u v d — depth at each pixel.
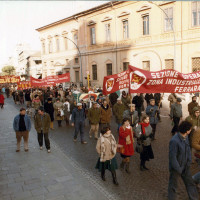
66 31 38.41
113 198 5.41
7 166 7.57
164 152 8.27
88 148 9.23
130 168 7.11
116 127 12.34
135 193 5.61
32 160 8.09
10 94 38.62
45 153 8.83
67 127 13.13
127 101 12.66
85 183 6.22
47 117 8.92
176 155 4.80
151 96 14.80
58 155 8.55
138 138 6.67
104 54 31.66
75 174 6.83
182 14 22.19
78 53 36.38
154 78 6.83
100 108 10.34
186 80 6.82
